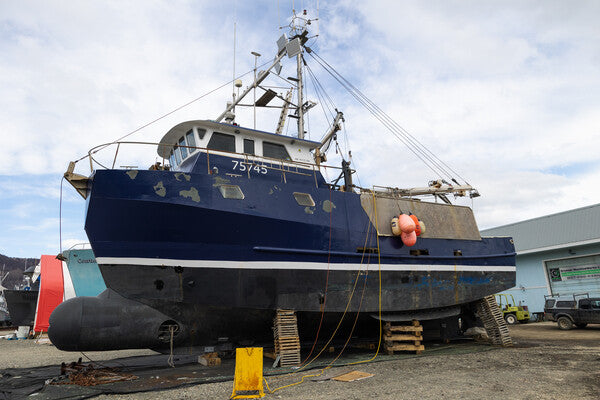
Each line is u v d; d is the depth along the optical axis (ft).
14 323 79.46
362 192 39.29
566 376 23.45
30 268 112.37
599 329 56.80
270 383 23.56
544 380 22.48
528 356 31.96
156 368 30.68
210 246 28.73
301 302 31.27
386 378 24.39
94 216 26.55
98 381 24.41
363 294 34.30
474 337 44.42
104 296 27.96
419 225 37.96
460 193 44.50
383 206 37.86
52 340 26.43
